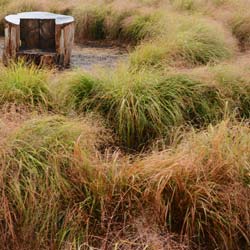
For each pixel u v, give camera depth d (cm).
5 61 581
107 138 360
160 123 380
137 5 843
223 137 314
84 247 262
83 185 287
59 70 583
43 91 396
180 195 283
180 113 391
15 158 279
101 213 275
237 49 664
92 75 429
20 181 277
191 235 275
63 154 293
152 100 387
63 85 411
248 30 748
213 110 411
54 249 266
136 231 269
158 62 511
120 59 676
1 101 369
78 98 405
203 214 279
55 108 385
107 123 387
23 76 404
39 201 274
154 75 432
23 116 333
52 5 862
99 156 312
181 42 575
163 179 281
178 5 859
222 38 630
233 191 281
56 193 276
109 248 261
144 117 380
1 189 270
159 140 362
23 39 590
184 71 452
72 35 594
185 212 281
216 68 459
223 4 882
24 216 271
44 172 281
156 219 275
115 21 799
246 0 895
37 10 852
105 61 669
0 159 277
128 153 367
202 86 423
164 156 306
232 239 277
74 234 266
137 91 402
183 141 333
